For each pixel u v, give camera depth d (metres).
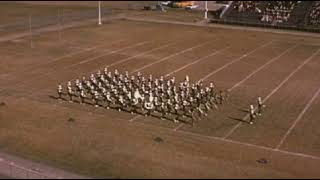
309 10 123.56
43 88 70.44
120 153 49.72
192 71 79.94
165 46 96.88
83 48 94.06
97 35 106.00
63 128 56.12
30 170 45.53
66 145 51.53
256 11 127.44
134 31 111.00
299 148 52.06
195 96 65.69
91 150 50.34
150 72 78.88
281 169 46.84
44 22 119.50
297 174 45.75
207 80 75.31
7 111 61.38
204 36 107.19
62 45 96.19
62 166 46.72
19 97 66.69
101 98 65.94
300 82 75.00
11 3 152.38
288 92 70.25
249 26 119.12
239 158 49.19
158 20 125.12
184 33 110.06
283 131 56.56
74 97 66.56
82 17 127.44
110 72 77.44
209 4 151.38
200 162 48.00
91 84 70.75
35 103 64.50
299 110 63.28
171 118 59.84
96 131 55.38
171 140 53.44
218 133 55.78
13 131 55.12
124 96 65.56
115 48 94.50
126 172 45.72
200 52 92.75
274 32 112.44
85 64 83.00
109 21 122.69
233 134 55.59
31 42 97.94
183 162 47.91
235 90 70.81
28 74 76.94
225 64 84.62
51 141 52.56
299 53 93.19
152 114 61.03
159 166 47.03
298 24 117.88
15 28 111.56
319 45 100.06
